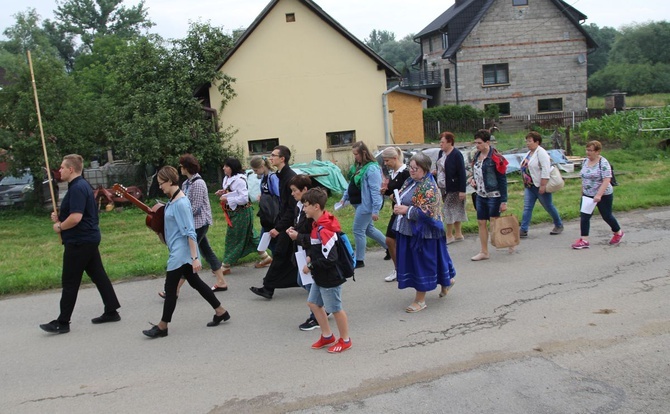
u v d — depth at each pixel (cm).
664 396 482
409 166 691
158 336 659
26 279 868
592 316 655
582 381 511
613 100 4066
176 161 1916
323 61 2233
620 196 1382
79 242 675
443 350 585
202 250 806
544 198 1034
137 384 544
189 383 541
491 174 893
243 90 2198
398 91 2830
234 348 618
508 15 4159
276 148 761
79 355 619
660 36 6775
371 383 523
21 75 1786
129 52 2019
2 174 1844
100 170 2047
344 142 2292
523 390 500
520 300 720
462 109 3909
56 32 6384
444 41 4509
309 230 646
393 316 690
